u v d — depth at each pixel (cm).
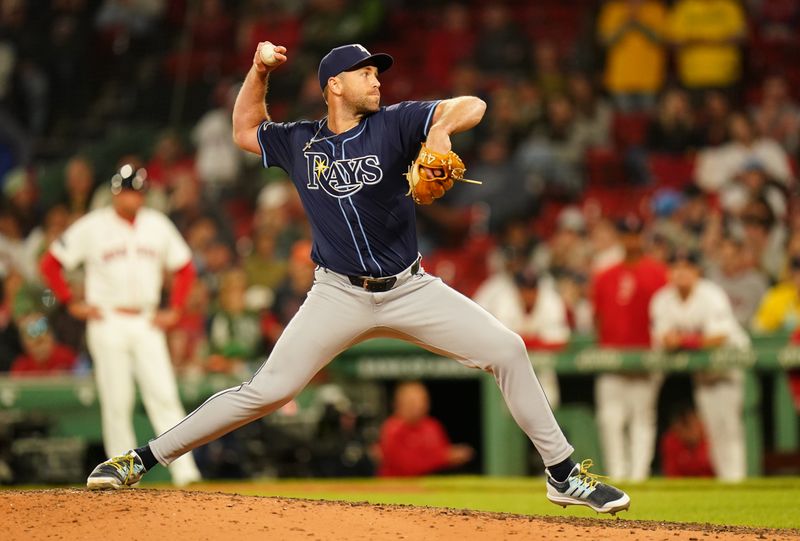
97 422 3366
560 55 5781
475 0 6269
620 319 3453
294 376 1723
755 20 5978
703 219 4472
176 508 1617
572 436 3612
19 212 4878
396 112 1656
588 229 4716
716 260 4181
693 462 3625
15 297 3897
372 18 5975
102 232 2933
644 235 3953
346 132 1683
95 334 2911
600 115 5381
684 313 3403
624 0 5694
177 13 6269
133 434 3080
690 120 5312
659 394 3844
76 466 3347
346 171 1669
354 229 1675
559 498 1748
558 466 1736
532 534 1556
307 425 3494
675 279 3400
